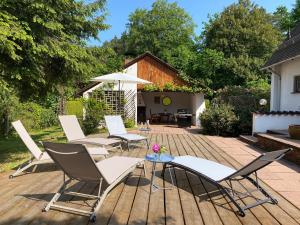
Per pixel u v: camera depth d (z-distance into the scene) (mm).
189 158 5477
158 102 23922
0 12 6141
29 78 7688
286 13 32906
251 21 30078
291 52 11859
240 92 16891
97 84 17625
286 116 11641
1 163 7465
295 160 7203
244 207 3990
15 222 3545
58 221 3596
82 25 8891
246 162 7219
